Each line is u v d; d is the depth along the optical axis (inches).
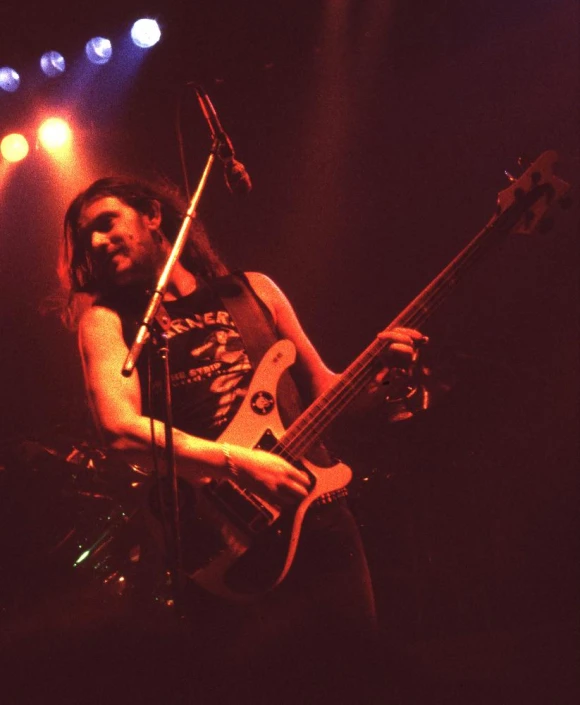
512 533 224.7
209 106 122.4
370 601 104.3
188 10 253.0
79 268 119.1
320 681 102.0
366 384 108.3
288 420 107.9
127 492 205.6
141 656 173.8
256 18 256.8
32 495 206.4
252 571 102.7
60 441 215.9
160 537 105.0
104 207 113.8
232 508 103.3
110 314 109.1
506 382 227.3
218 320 110.7
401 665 107.0
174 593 98.3
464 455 222.8
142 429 101.7
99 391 104.4
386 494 219.1
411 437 219.6
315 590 102.4
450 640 204.4
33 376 258.7
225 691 104.4
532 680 144.7
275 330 115.3
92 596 200.7
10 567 204.2
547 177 112.8
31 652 183.6
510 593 220.1
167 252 117.5
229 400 106.6
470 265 111.7
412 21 258.5
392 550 218.5
